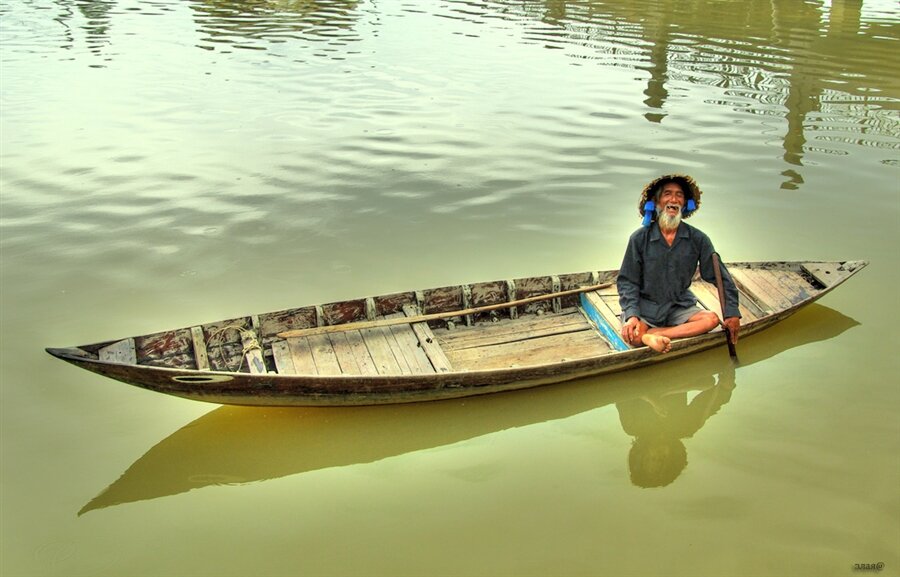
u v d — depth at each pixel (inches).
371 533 180.4
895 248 311.1
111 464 202.7
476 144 427.5
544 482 197.2
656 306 248.2
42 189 366.6
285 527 182.9
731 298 239.3
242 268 298.4
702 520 181.9
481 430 220.8
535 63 601.0
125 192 364.2
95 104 497.7
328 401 219.5
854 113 474.0
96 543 177.8
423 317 250.2
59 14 819.4
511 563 170.6
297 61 608.4
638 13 802.2
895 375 237.1
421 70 579.8
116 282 287.1
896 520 180.4
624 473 199.8
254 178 382.3
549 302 274.8
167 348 224.8
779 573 166.2
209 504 190.7
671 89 526.9
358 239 322.0
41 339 251.4
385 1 905.5
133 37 703.1
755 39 671.1
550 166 397.1
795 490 190.7
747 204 350.9
